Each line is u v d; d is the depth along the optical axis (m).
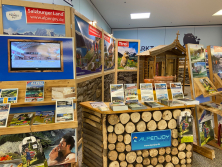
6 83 1.71
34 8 2.06
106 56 4.50
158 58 3.93
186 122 2.02
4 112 1.56
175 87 2.33
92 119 2.01
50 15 2.12
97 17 6.64
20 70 1.74
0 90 1.66
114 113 1.82
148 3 5.78
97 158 2.03
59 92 1.78
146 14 7.15
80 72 2.71
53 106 2.02
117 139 1.88
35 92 1.71
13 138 1.55
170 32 9.56
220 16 7.43
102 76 4.13
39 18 2.09
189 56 2.47
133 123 1.90
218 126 2.66
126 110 1.83
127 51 5.64
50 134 1.63
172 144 2.04
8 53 1.71
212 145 2.72
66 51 1.85
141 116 1.91
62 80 1.84
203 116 2.46
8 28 2.00
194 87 2.43
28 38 1.75
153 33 9.77
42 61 1.79
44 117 1.70
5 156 1.54
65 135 1.65
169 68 4.03
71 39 1.86
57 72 1.83
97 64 3.71
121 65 5.66
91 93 3.35
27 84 1.73
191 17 7.57
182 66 9.16
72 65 1.87
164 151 2.03
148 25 9.16
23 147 1.54
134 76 5.82
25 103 1.66
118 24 8.93
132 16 7.47
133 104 1.96
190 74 2.48
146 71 4.52
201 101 2.69
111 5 6.01
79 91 2.65
